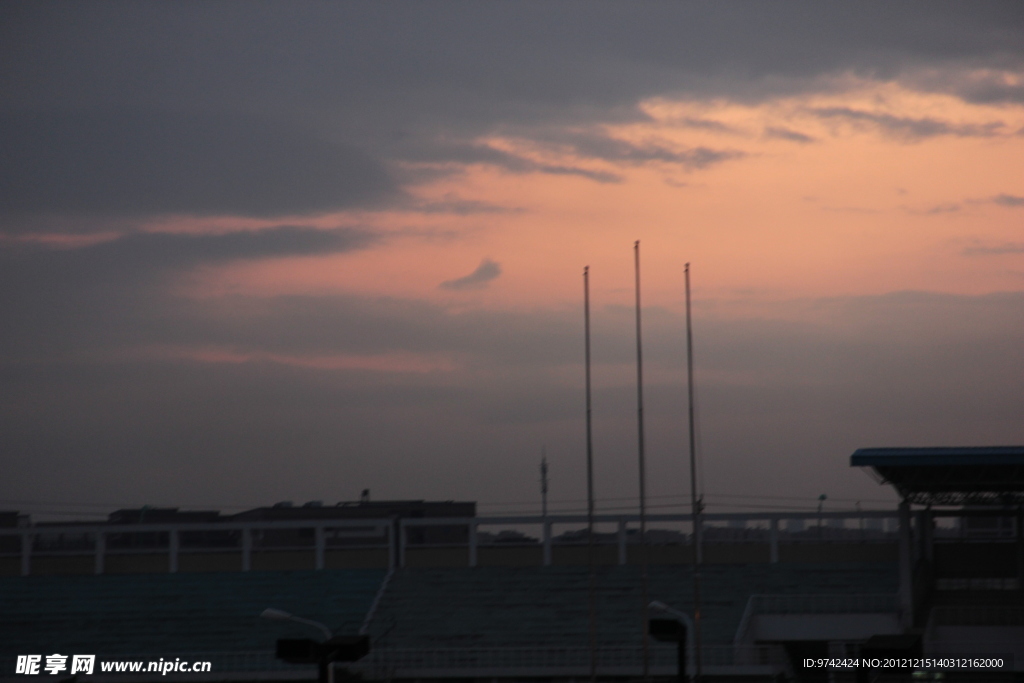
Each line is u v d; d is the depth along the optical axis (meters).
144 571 92.06
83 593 88.00
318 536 91.56
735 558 87.62
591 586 64.06
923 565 81.38
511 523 90.31
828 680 69.81
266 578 89.50
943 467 72.25
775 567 85.25
